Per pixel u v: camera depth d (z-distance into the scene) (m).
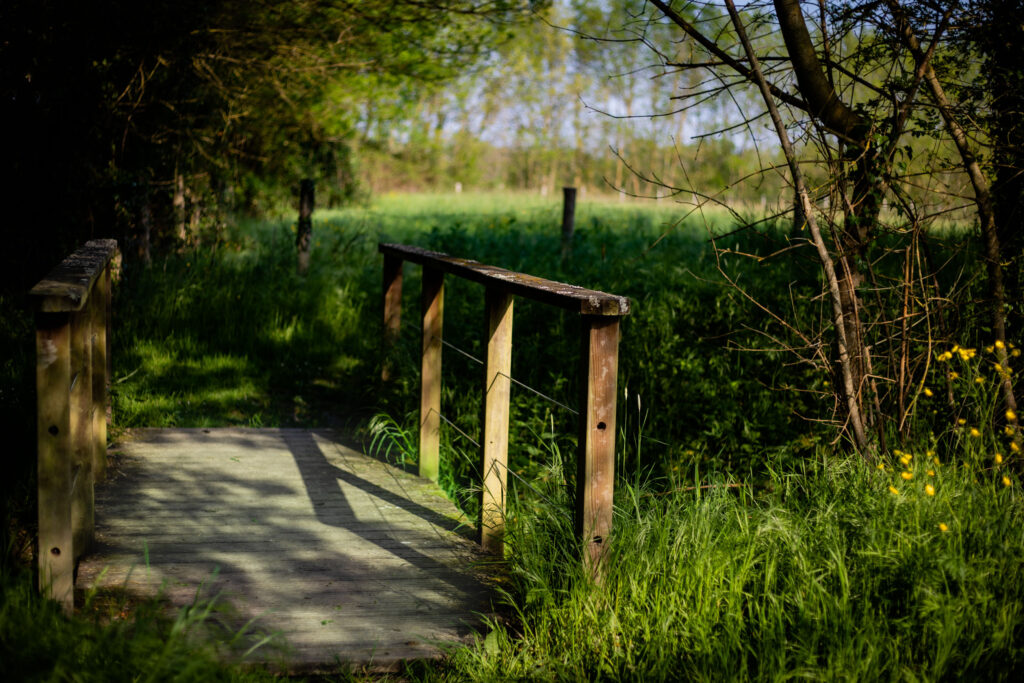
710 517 3.44
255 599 3.40
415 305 8.68
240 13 8.84
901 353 4.68
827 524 3.32
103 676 2.61
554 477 3.99
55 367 2.93
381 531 4.15
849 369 4.42
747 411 6.00
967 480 3.81
